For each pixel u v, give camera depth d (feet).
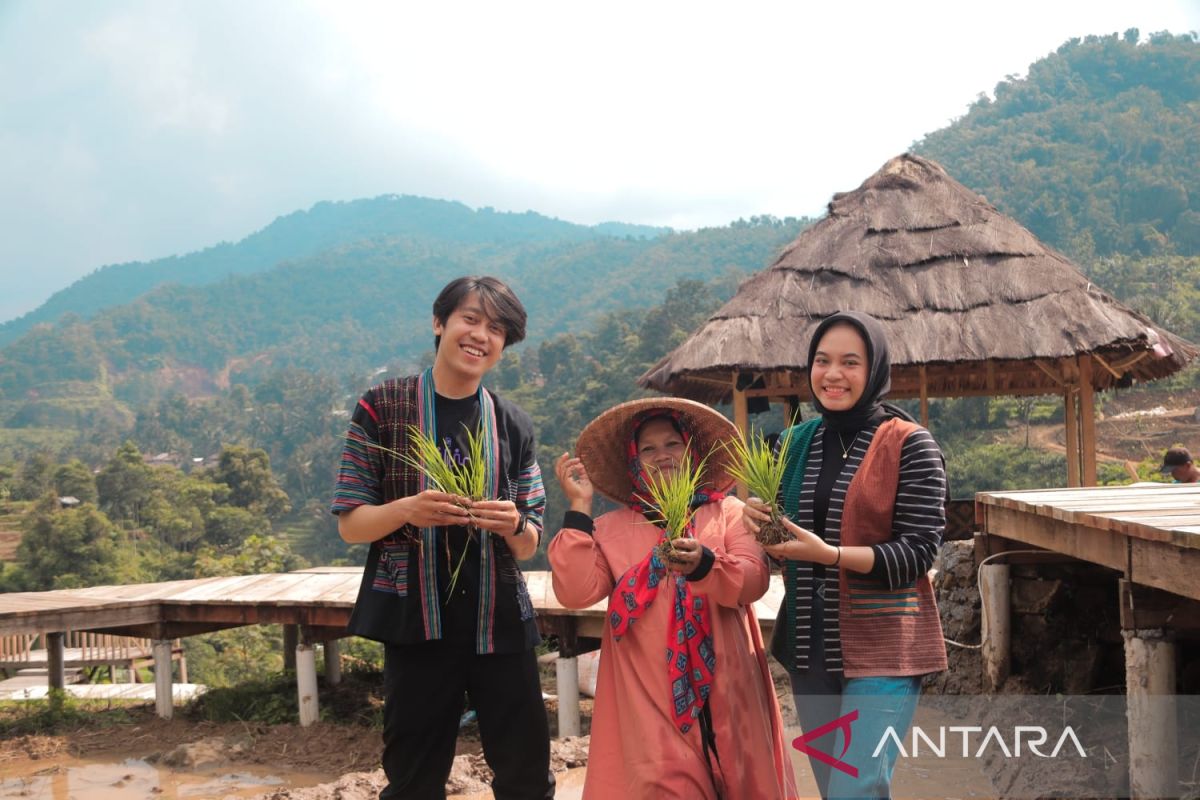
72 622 21.17
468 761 15.72
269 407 554.46
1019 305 29.63
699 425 10.11
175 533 261.85
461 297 9.88
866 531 9.12
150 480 288.30
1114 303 29.81
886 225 33.01
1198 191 427.74
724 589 8.83
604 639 9.57
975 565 18.20
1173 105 601.21
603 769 9.21
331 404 550.36
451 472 9.59
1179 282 317.22
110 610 21.76
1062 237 396.57
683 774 8.68
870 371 9.30
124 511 284.20
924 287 30.76
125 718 22.62
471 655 9.89
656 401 9.78
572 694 19.75
